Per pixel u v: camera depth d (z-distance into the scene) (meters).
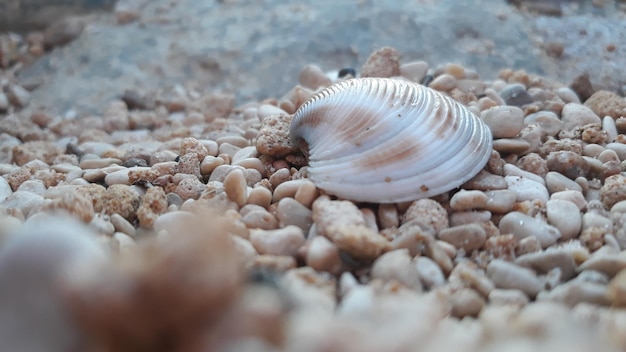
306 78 0.17
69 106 0.20
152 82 0.20
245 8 0.23
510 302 0.09
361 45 0.20
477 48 0.19
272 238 0.10
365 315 0.08
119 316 0.07
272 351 0.07
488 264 0.10
